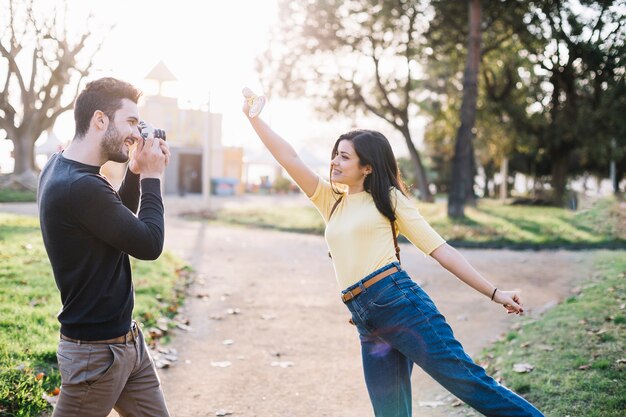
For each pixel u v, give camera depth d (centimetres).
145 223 249
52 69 2530
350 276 286
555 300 793
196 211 2312
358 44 2923
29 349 459
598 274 927
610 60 1245
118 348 250
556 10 1881
